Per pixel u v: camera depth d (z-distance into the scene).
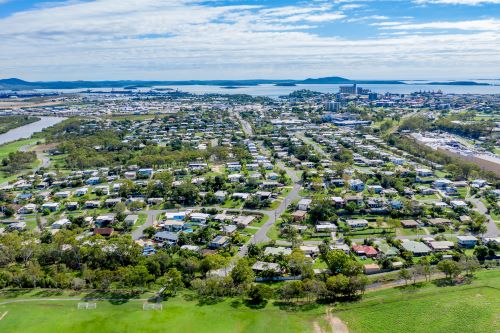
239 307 160.38
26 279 178.88
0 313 157.38
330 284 166.62
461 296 163.50
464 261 184.88
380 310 156.25
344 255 188.62
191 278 184.88
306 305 162.38
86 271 180.75
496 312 151.50
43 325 148.75
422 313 153.00
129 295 171.00
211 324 148.25
